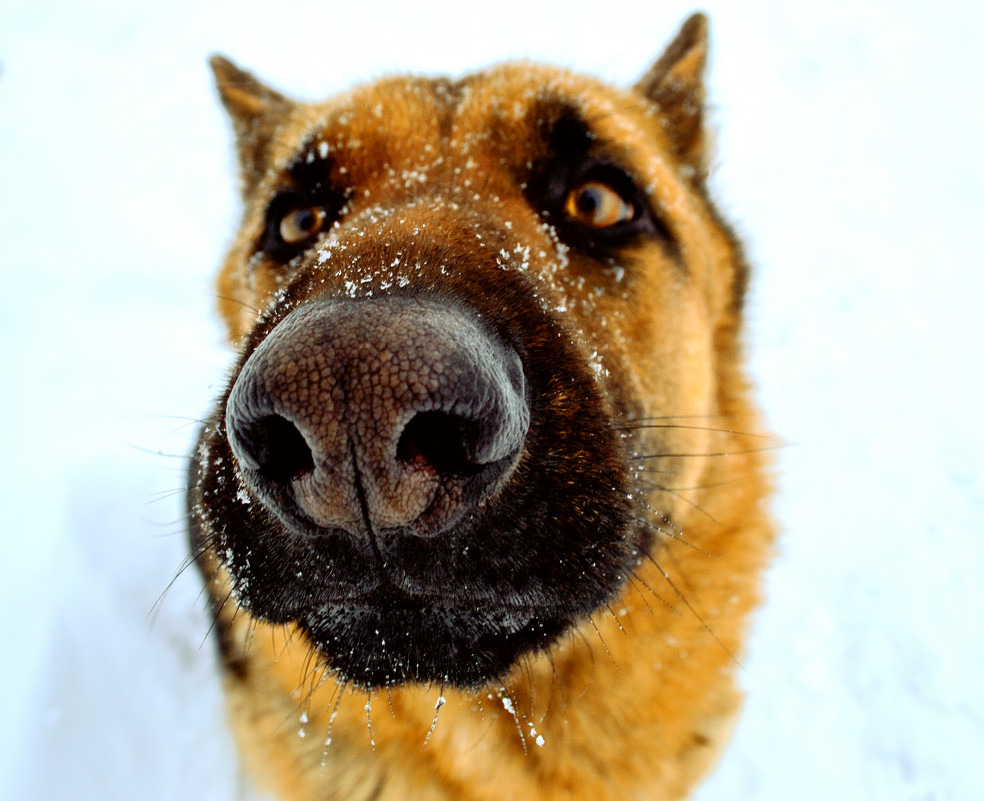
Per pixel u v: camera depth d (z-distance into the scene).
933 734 0.43
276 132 0.38
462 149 0.28
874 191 0.83
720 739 0.33
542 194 0.28
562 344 0.21
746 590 0.33
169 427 0.59
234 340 0.37
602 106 0.30
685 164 0.37
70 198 0.85
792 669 0.46
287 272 0.30
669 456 0.28
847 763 0.42
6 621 0.44
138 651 0.44
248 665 0.33
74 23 1.11
